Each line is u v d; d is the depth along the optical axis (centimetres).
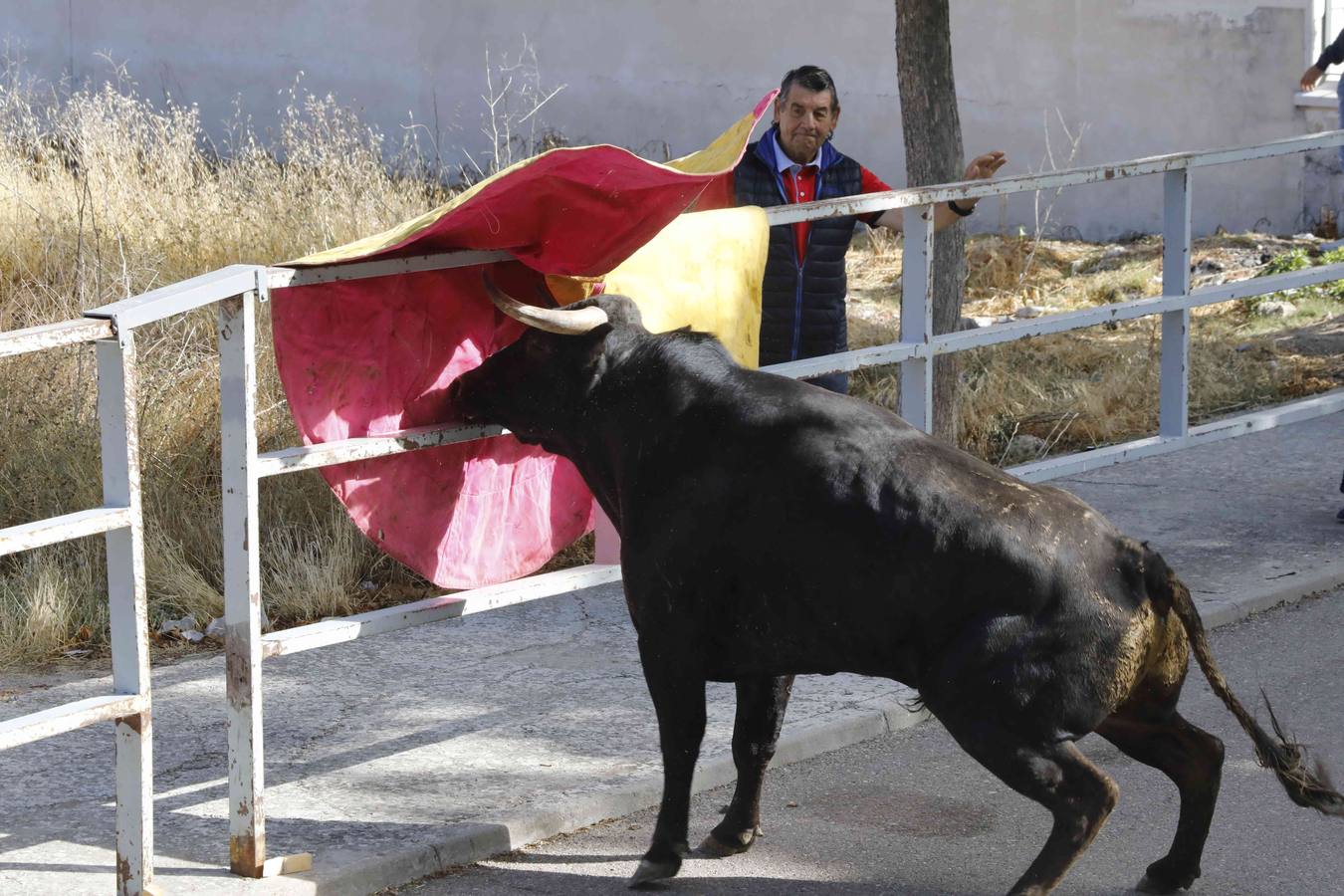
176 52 2381
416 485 593
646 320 621
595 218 576
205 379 982
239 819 518
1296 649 761
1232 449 1091
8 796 593
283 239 1226
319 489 905
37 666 754
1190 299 959
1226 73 1772
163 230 1238
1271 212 1781
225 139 2350
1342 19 1753
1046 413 1185
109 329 461
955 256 996
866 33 1944
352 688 711
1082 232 1866
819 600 491
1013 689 468
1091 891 535
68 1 2450
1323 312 1473
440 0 2186
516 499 631
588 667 736
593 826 587
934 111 999
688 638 515
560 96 2133
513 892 533
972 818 593
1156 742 521
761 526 495
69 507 873
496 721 670
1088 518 487
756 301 661
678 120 2075
